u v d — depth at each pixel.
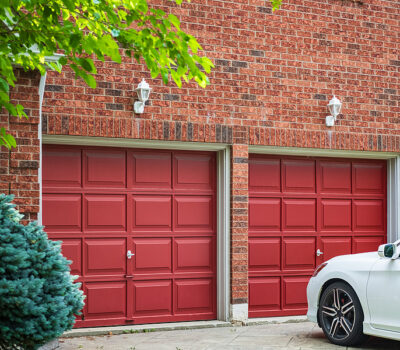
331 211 10.23
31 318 5.22
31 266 5.40
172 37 5.06
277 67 9.67
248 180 9.70
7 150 7.44
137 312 8.98
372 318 7.16
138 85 8.71
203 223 9.44
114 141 8.76
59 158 8.68
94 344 7.77
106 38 4.92
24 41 5.10
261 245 9.73
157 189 9.20
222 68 9.34
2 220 5.58
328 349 7.36
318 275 7.96
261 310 9.66
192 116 9.13
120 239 8.95
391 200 10.55
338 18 10.12
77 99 8.50
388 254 7.01
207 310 9.39
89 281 8.74
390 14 10.50
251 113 9.48
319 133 9.86
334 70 10.04
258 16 9.61
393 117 10.41
